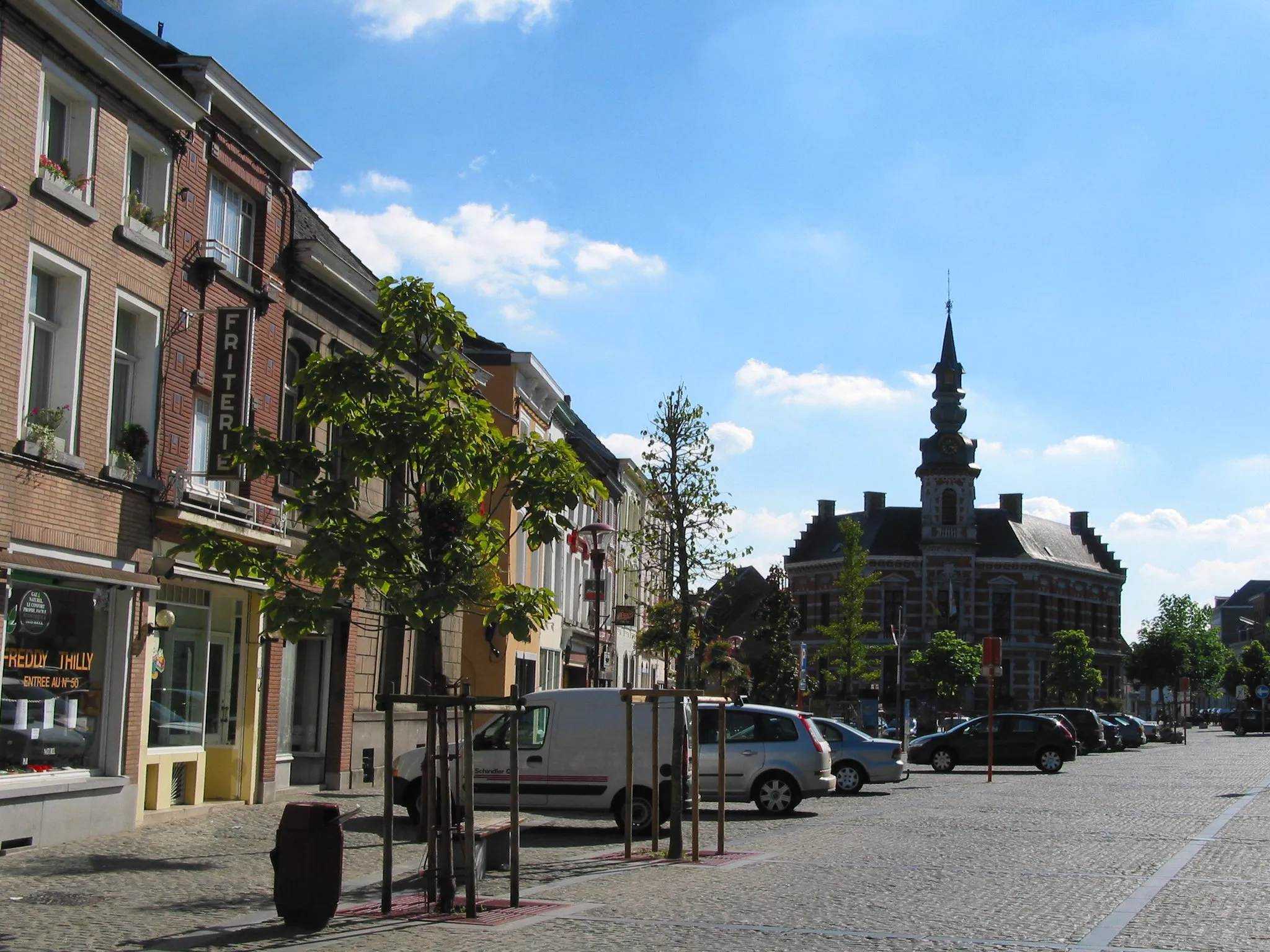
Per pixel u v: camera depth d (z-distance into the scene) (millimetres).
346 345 25156
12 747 15523
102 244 17234
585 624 47688
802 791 22547
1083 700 88875
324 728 24891
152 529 18359
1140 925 10820
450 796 12797
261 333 21922
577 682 47219
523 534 37469
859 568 72188
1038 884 13383
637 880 13773
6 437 15234
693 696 16000
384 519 14250
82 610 16953
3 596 15117
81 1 20047
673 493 22938
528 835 19234
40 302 16453
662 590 23625
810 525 96875
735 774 22703
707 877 14000
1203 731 99812
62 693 16547
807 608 92875
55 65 16297
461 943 9930
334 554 13688
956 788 30594
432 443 14375
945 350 92062
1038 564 90562
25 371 15781
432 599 13945
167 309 18938
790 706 59562
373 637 26703
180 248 19297
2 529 15117
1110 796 27297
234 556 14656
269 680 22047
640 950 9570
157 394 18641
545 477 14555
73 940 9961
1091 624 96812
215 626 20828
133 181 18641
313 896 10500
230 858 15117
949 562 89125
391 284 14656
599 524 37062
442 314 14547
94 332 17016
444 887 11555
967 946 9758
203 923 10789
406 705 28500
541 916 11234
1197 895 12609
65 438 16531
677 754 15906
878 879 13719
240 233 21594
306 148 23141
